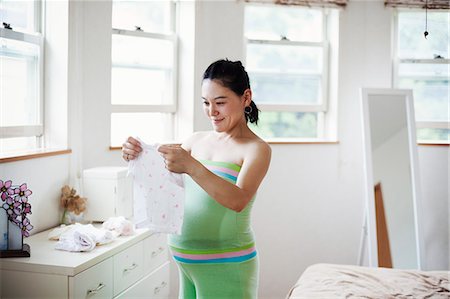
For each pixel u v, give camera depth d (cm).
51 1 293
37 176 269
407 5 396
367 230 370
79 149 303
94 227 265
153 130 364
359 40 395
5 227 221
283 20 397
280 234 389
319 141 390
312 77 403
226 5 369
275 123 400
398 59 410
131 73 349
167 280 299
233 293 185
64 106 294
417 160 375
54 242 247
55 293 210
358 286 242
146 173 191
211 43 367
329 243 398
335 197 397
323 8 385
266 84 395
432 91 415
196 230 185
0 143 269
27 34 281
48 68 295
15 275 214
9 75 271
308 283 248
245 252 185
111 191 285
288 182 388
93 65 313
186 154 169
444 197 402
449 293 235
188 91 365
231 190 170
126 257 248
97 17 314
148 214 189
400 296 229
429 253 404
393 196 371
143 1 354
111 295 236
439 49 414
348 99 396
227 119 184
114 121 343
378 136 374
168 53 364
